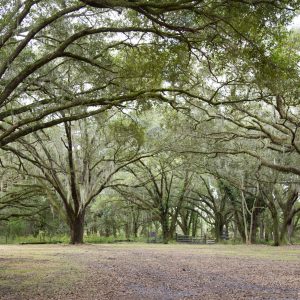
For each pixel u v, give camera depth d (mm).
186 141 30000
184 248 30203
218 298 8766
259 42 12609
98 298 8672
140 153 31391
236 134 24797
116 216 51188
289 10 11531
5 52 15391
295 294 9383
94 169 32062
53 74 16984
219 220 47688
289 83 15672
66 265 15773
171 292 9586
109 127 28500
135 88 16328
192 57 17141
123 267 15188
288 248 31516
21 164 26578
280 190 40719
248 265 16422
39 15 14586
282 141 22297
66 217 32500
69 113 18594
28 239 40562
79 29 15914
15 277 12195
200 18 12609
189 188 47094
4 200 35250
